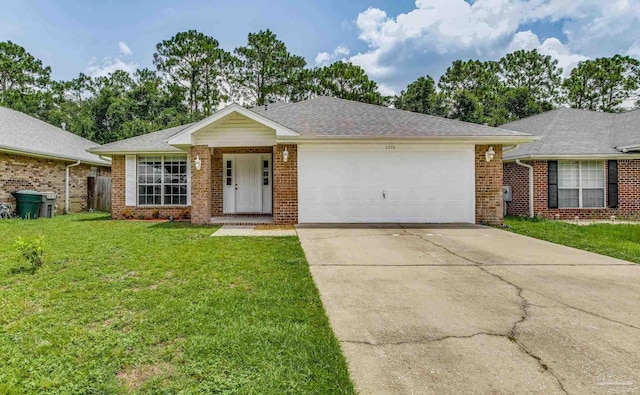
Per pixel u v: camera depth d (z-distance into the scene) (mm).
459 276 5500
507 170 15320
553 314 3941
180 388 2547
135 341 3227
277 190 11320
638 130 14305
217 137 11445
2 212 13070
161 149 13695
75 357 2957
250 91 34531
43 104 34219
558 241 8469
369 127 11688
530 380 2658
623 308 4125
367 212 11398
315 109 13797
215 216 13648
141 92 32375
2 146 12797
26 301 4203
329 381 2643
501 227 10836
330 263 6297
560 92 36406
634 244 8102
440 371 2791
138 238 8570
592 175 14070
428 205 11461
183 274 5414
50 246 7480
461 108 27750
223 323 3619
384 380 2668
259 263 6109
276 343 3207
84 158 17047
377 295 4598
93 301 4238
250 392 2496
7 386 2539
